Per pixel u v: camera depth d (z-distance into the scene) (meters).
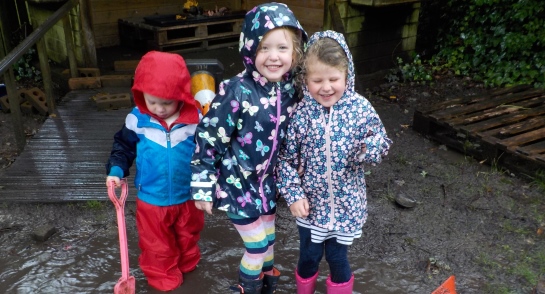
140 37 4.87
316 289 2.00
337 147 1.58
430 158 3.16
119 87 4.07
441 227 2.42
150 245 1.93
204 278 2.05
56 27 4.55
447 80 4.72
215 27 5.23
